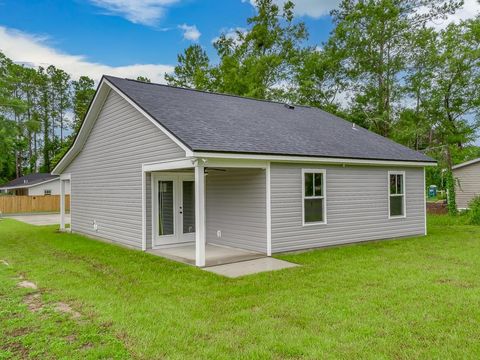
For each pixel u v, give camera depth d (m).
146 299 5.71
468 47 22.28
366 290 6.00
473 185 22.83
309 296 5.73
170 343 4.13
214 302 5.54
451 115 24.02
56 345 4.07
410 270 7.35
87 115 12.55
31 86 45.41
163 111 9.55
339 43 24.69
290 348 3.95
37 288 6.40
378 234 11.34
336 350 3.91
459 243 10.71
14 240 12.87
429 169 23.66
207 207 11.11
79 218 14.38
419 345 4.02
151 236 10.23
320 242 9.96
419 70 23.39
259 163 8.83
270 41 27.89
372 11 23.02
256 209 9.35
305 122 12.88
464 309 5.07
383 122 23.61
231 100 13.13
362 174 10.99
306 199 9.75
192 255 9.25
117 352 3.90
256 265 8.01
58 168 15.45
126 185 11.02
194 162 7.86
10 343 4.17
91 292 6.11
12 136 15.58
